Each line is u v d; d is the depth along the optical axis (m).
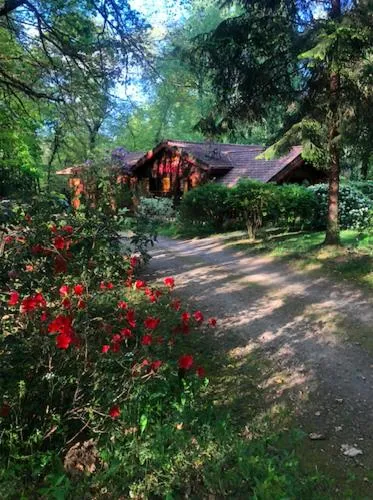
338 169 10.30
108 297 4.21
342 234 12.45
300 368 4.74
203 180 20.70
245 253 11.59
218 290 7.99
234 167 20.97
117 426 3.30
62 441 3.23
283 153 9.63
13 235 3.26
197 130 11.12
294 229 14.34
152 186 23.67
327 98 9.24
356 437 3.49
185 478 2.88
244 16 10.20
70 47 9.34
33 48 9.98
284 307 6.89
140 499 2.76
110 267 4.38
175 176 22.25
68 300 3.35
